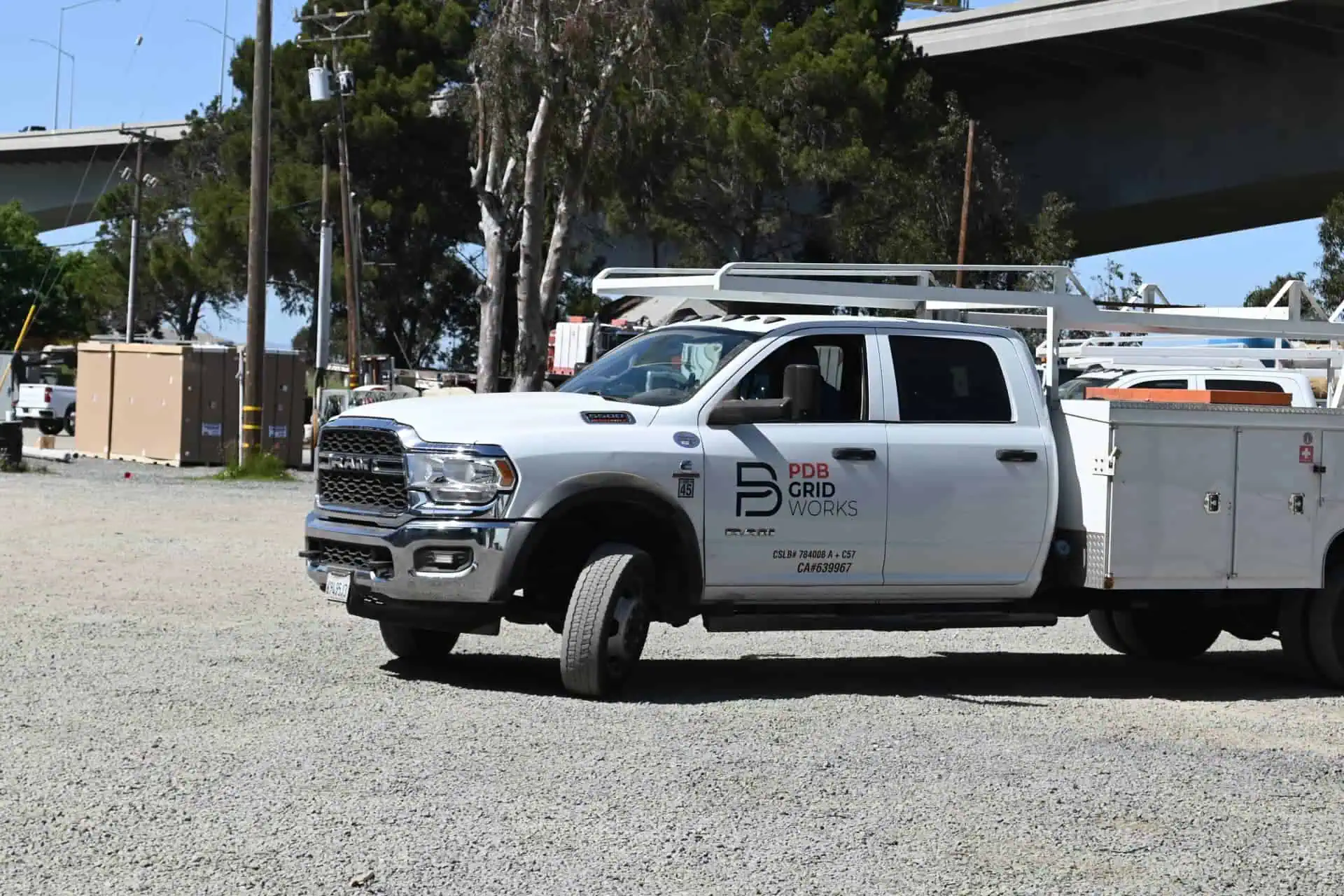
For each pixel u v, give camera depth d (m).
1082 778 7.43
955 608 9.85
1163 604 10.14
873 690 9.77
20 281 87.38
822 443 9.33
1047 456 9.85
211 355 31.97
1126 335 16.38
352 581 9.00
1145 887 5.80
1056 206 50.94
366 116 60.44
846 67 52.62
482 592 8.67
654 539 9.31
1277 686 10.75
